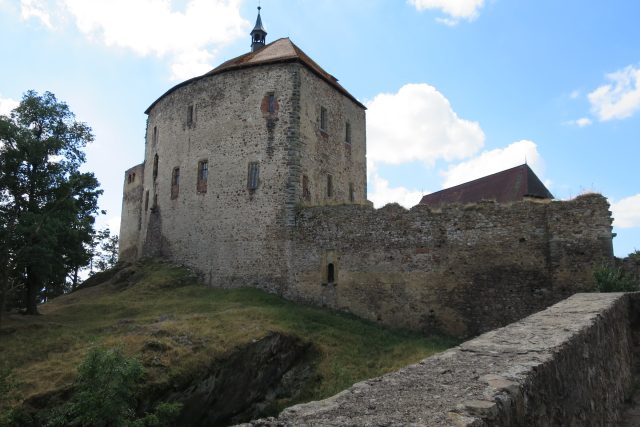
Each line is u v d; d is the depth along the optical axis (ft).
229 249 87.92
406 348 61.26
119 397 39.88
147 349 51.49
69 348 56.70
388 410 13.19
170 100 105.09
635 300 36.19
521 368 16.22
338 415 13.08
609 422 25.18
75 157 84.33
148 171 112.78
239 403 53.93
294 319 67.21
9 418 40.11
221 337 56.54
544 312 28.48
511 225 64.69
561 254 61.21
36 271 74.13
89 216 84.69
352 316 72.90
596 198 60.80
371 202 78.38
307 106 90.07
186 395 48.52
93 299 87.86
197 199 94.38
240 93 92.17
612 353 28.45
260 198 86.22
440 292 67.31
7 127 75.82
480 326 64.08
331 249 77.36
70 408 39.45
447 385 14.99
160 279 89.71
